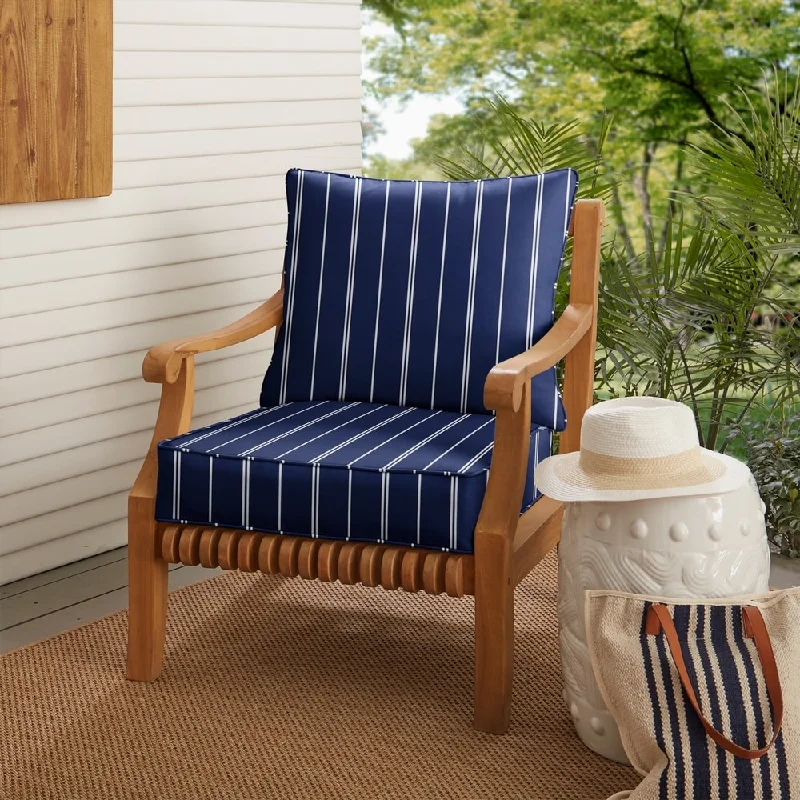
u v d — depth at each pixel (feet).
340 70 10.34
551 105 25.13
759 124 9.07
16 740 6.29
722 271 9.62
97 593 8.42
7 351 8.22
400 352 7.66
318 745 6.24
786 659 5.43
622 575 5.75
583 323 7.43
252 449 6.53
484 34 25.18
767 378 9.71
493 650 6.25
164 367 6.81
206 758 6.10
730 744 5.20
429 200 7.76
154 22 8.78
